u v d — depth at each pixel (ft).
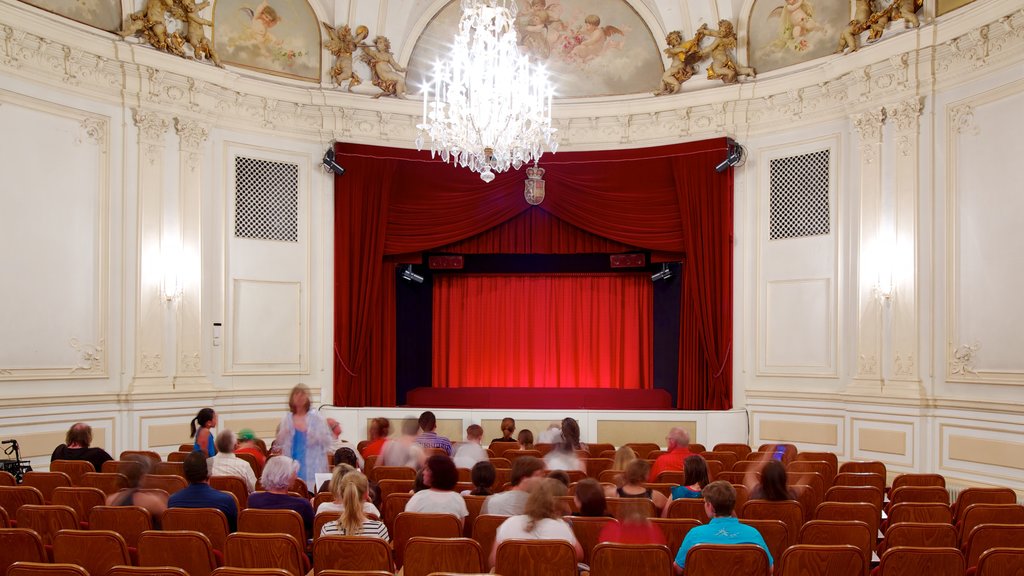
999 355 35.24
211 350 44.29
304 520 19.25
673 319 51.55
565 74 50.70
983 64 36.27
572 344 55.62
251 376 45.62
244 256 45.78
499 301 56.34
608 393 50.72
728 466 32.50
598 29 50.42
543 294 56.13
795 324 44.78
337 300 47.91
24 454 36.19
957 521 21.35
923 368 38.34
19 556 15.48
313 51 48.44
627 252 51.65
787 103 45.44
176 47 42.04
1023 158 34.45
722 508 15.80
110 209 40.09
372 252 48.57
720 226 46.60
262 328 46.19
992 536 16.58
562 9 50.70
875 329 40.55
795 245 44.96
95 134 39.75
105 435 39.24
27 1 36.81
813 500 22.89
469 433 31.04
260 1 46.57
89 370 39.09
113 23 40.47
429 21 50.49
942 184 38.14
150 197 41.34
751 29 47.16
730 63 46.55
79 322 38.86
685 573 14.70
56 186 38.14
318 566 15.37
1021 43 34.42
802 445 43.68
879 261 40.37
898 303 39.40
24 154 36.99
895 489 22.59
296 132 47.78
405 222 49.80
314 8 48.24
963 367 36.73
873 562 18.22
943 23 37.50
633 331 54.70
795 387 44.52
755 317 46.21
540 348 55.93
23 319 36.81
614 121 49.62
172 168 42.50
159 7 41.37
